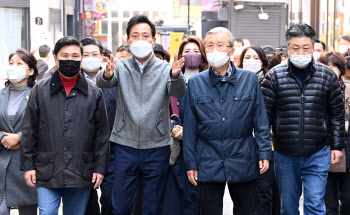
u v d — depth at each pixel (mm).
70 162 4871
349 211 6043
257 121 5004
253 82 4992
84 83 4957
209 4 23031
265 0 20234
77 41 4902
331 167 5898
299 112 5336
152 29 5121
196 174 5055
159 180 5121
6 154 5609
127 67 5141
